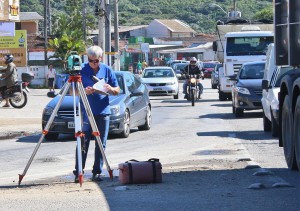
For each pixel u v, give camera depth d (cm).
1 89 4294
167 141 2661
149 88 5562
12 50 7006
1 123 3362
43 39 9450
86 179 1736
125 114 2761
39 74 7825
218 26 5275
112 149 2445
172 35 17288
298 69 1862
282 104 1919
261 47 4969
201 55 14325
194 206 1299
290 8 1830
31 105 4609
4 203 1375
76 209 1295
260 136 2739
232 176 1691
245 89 3572
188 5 19738
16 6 6094
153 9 19762
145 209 1279
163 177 1700
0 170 2028
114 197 1413
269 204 1300
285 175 1725
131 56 13438
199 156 2203
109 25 6066
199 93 5316
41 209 1304
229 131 2967
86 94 1666
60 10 16738
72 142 2675
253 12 17588
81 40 8162
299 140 1745
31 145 2611
